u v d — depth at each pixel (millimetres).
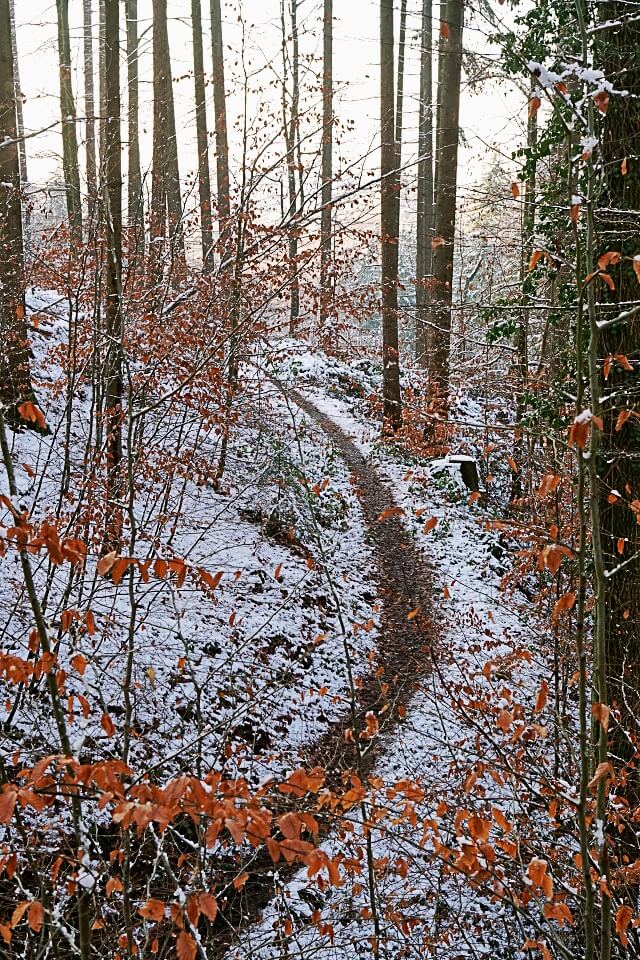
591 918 3580
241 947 5352
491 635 12039
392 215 17688
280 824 2455
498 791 7609
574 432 3031
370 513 15906
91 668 7996
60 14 17609
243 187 10578
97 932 4867
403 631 12219
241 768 7961
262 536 12586
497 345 14656
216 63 21141
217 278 10062
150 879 3678
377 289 14250
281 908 6328
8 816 2238
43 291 15562
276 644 10500
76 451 11047
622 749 7035
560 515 8719
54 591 8336
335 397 22469
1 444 3428
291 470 12602
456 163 16297
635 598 7504
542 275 9750
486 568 14516
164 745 7691
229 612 10398
